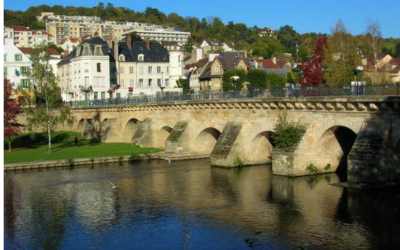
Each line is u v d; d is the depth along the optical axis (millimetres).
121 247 30641
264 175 50844
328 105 46031
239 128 57500
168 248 30203
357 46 106688
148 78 120000
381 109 41312
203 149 67375
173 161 63875
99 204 40969
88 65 110562
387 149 41188
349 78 76125
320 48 92875
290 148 48906
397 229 32062
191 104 65500
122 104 81625
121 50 119250
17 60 111125
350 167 42625
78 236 32844
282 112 51969
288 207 38031
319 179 47188
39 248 30781
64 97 115312
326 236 31219
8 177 53281
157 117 74000
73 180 51094
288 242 30406
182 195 43344
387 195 39625
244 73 106812
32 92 75750
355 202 38250
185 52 194000
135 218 36656
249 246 29953
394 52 172000
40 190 46562
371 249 28859
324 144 49438
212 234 32438
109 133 83062
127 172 55469
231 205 39375
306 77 89125
